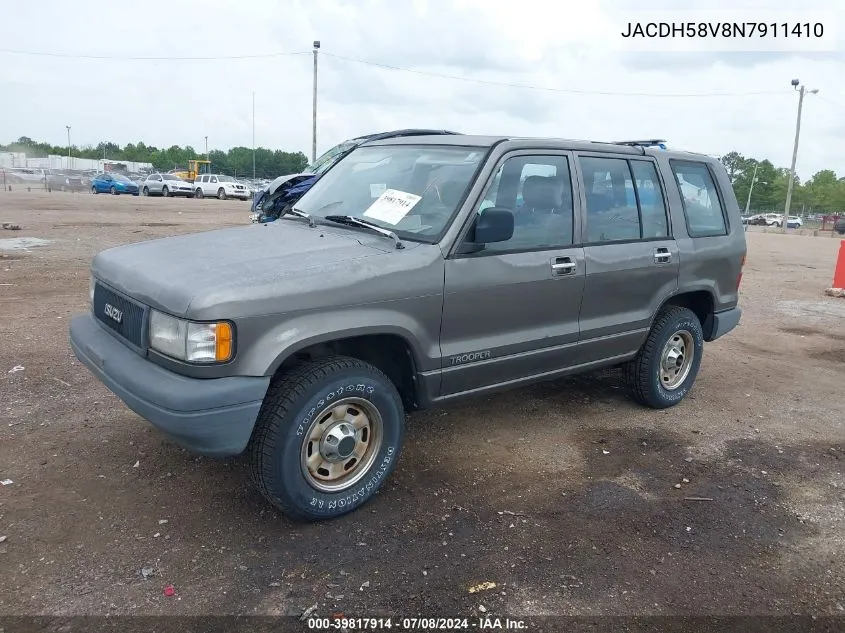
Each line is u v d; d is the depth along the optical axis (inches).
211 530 138.9
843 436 209.0
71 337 160.2
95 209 979.9
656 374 215.3
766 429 211.8
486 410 215.0
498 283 162.4
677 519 152.9
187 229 700.7
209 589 120.8
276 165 4124.0
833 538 148.7
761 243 1024.9
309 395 134.6
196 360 123.6
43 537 133.3
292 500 136.2
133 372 131.0
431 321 151.9
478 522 147.2
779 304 433.4
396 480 164.7
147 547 132.1
